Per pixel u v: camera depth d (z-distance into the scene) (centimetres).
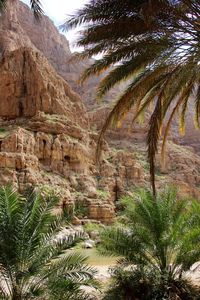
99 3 725
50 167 3166
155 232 777
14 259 524
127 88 931
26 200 565
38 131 3316
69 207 637
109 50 847
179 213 805
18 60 3759
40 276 557
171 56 842
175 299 722
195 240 746
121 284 751
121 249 758
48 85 3753
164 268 771
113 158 3966
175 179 4238
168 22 746
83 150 3494
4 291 574
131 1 695
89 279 557
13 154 2792
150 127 979
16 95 3628
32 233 548
